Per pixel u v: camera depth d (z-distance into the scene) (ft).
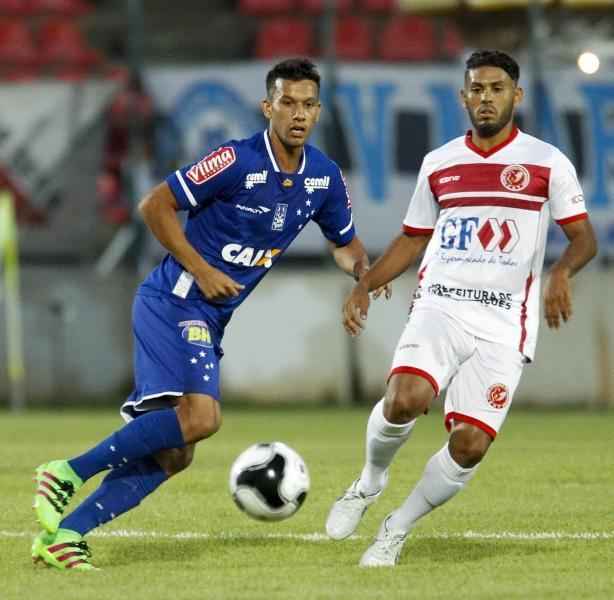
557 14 234.79
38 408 221.87
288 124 66.69
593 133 223.71
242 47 264.31
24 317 223.92
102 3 282.56
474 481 109.60
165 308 67.67
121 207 225.56
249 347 220.84
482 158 68.44
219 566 67.51
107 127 224.94
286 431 168.66
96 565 68.18
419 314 68.23
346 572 64.85
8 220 217.15
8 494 101.86
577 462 126.21
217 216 68.54
